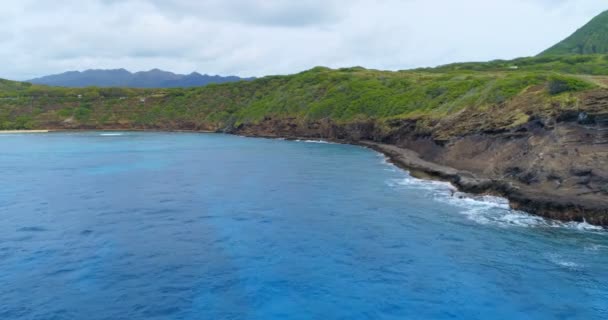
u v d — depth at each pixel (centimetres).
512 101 5788
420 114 8181
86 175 5481
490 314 1986
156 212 3634
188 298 2153
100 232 3120
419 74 12500
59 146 9412
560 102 4641
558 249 2695
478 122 5956
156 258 2634
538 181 3847
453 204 3803
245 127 13325
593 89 4459
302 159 6912
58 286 2273
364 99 10681
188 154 7781
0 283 2298
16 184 4869
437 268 2461
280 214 3541
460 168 5225
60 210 3716
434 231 3072
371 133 9638
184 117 15612
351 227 3188
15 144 9931
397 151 7212
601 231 2997
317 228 3173
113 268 2492
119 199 4103
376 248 2766
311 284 2286
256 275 2395
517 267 2459
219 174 5491
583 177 3569
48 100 16688
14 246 2830
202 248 2795
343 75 13288
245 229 3166
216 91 16538
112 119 15838
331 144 9594
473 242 2844
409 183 4788
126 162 6706
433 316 1973
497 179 4153
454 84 8869
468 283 2278
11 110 15838
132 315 2003
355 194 4234
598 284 2248
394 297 2144
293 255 2666
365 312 2012
